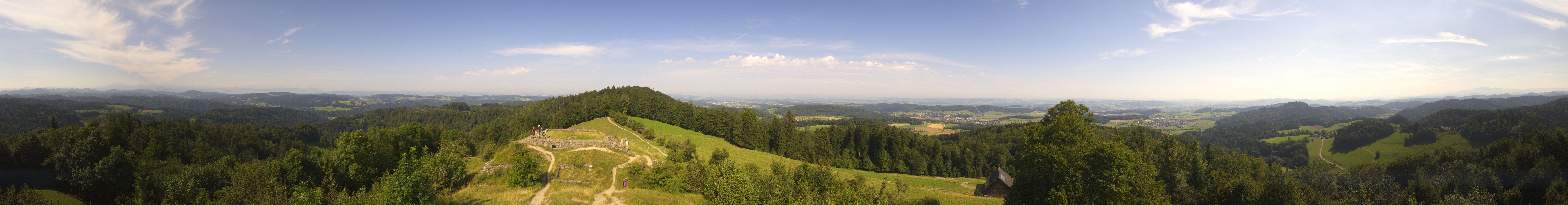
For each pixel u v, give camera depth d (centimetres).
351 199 3762
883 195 5388
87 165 5559
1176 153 7738
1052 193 4662
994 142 16050
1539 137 8112
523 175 4666
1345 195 7219
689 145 9288
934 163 13450
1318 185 7294
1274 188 5956
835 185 5094
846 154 13388
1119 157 4503
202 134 13412
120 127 9644
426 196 3734
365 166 5684
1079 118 5347
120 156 5628
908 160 13288
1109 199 4531
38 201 3831
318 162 5509
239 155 13525
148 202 5025
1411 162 9750
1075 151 4747
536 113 18875
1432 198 6838
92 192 5612
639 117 16825
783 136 13500
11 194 3844
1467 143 18088
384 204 3484
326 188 5062
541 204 4119
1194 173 8025
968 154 13738
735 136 13825
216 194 4581
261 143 15362
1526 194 6681
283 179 4850
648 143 10200
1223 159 9325
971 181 10969
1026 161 5050
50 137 6862
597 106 15912
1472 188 6738
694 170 4931
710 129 14900
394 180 3622
